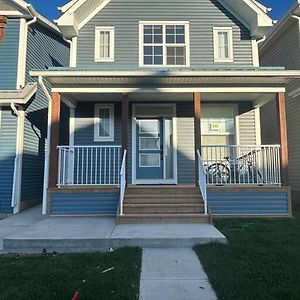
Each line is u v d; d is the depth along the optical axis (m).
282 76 8.08
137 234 5.92
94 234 5.96
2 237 6.65
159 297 3.53
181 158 10.20
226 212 8.14
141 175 10.22
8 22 10.78
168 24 10.65
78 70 7.94
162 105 10.35
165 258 4.94
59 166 8.48
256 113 10.40
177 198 7.92
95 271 4.30
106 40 10.58
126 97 8.59
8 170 10.12
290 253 4.91
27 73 10.98
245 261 4.58
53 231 6.24
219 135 10.43
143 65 10.44
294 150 11.87
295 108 11.68
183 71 7.93
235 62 10.45
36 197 11.57
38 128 11.73
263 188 8.20
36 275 4.15
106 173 9.98
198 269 4.43
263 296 3.40
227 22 10.67
